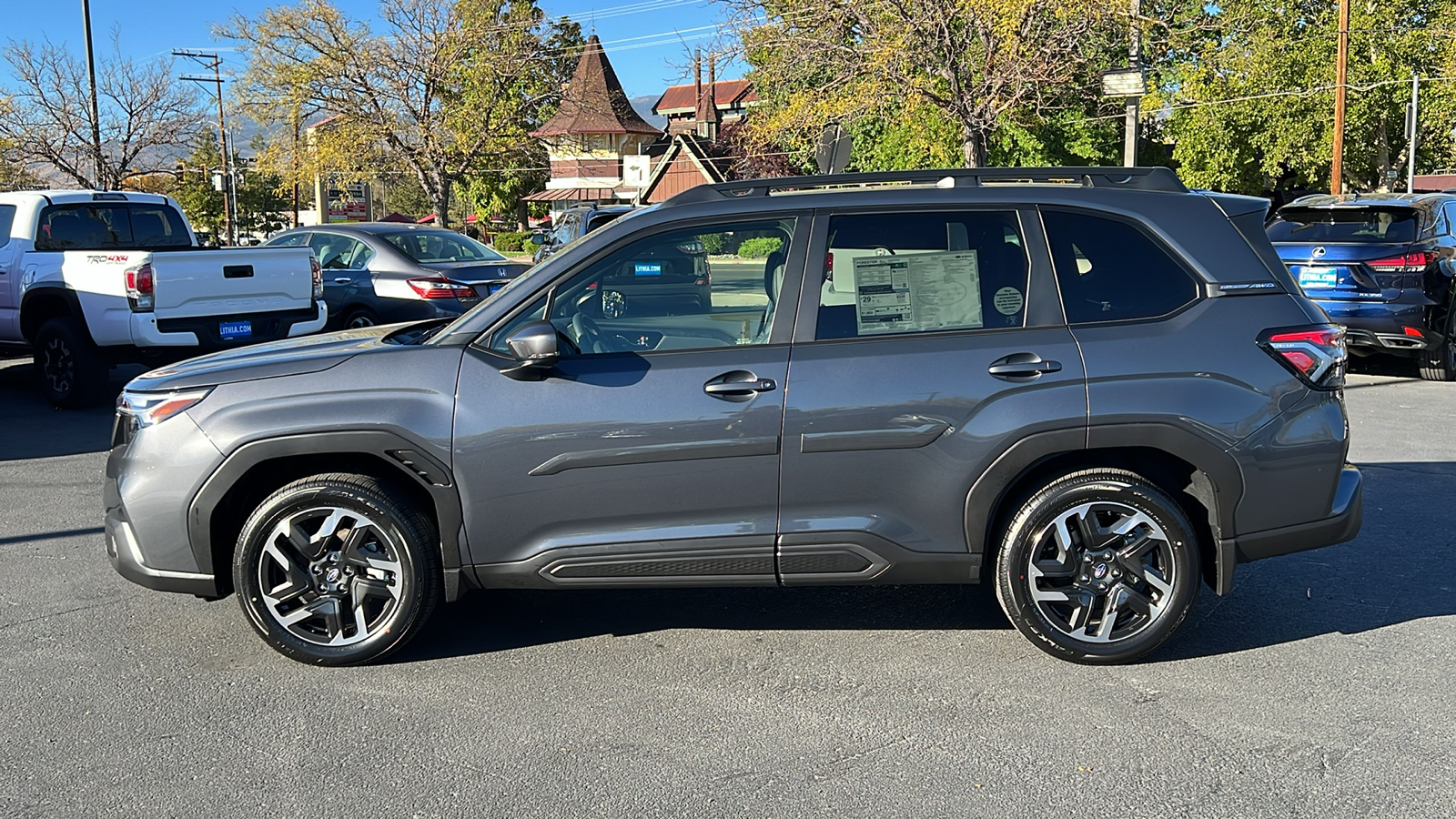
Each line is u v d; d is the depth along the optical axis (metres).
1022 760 3.49
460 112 41.62
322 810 3.23
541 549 4.14
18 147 40.31
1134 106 19.42
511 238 50.31
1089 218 4.17
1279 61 35.91
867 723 3.77
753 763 3.50
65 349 10.05
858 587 5.21
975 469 4.03
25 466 8.05
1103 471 4.08
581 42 45.84
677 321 4.18
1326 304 11.47
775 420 4.02
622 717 3.84
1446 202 11.66
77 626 4.77
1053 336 4.06
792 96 25.66
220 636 4.64
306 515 4.19
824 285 4.12
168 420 4.20
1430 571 5.32
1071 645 4.16
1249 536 4.12
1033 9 22.75
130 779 3.43
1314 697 3.93
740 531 4.10
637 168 68.94
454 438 4.07
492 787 3.36
